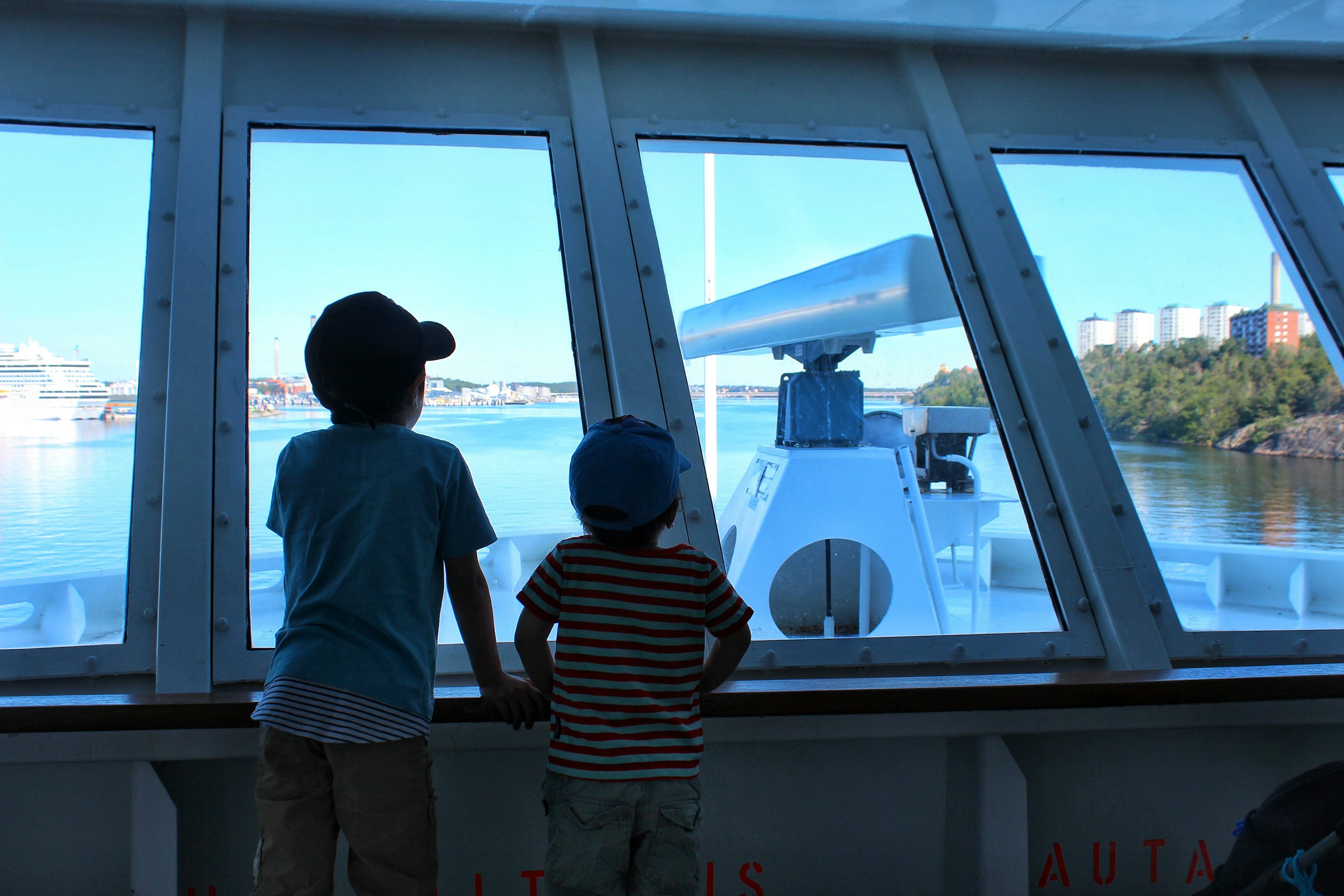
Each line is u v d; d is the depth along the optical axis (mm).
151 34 1982
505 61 2109
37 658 1604
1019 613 1910
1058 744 1791
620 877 1276
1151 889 1822
